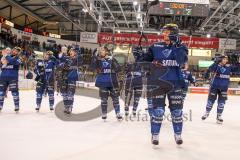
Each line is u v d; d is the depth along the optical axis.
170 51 4.73
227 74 7.34
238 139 5.51
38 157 3.91
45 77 8.05
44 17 28.52
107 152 4.27
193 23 13.00
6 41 20.81
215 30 28.31
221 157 4.24
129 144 4.79
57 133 5.41
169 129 6.22
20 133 5.30
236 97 17.80
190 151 4.50
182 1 12.21
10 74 7.54
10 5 24.30
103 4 21.45
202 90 19.62
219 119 7.28
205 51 24.95
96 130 5.82
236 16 21.44
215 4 19.78
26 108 8.55
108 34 21.78
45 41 26.61
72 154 4.11
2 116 7.04
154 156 4.16
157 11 12.27
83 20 29.12
